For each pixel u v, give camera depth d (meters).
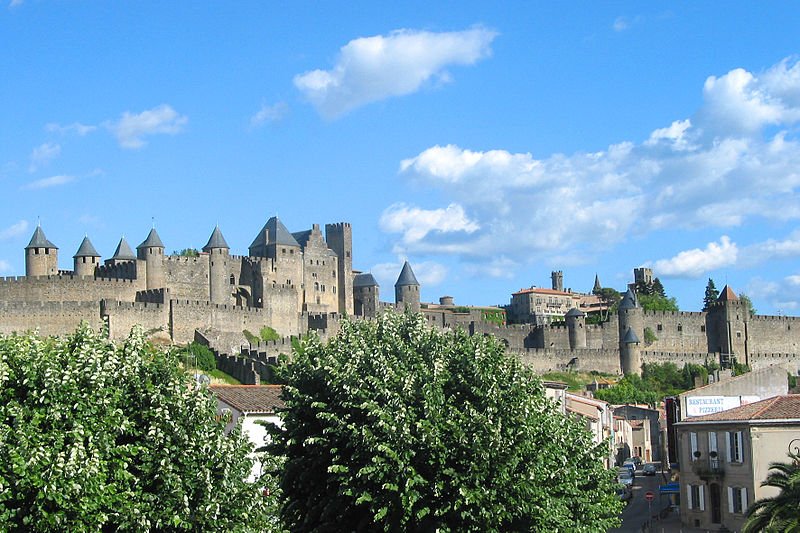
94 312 195.88
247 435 57.00
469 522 61.44
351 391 63.97
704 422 97.50
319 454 65.44
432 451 61.16
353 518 65.50
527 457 63.06
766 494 89.56
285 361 72.31
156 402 53.44
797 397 94.88
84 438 50.28
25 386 51.00
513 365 67.69
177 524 50.59
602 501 72.19
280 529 56.50
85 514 48.62
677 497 113.88
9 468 47.44
